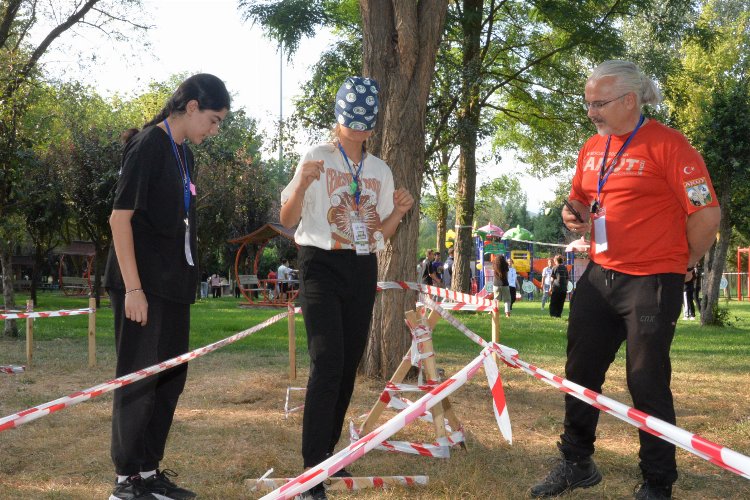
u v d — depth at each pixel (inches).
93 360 360.2
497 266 803.4
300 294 150.9
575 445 152.6
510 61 872.3
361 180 155.0
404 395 270.5
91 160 1034.7
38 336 508.7
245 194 1544.0
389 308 294.4
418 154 296.0
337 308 147.2
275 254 1715.1
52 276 1740.9
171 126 140.3
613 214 142.1
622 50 805.9
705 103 743.7
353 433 189.0
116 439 135.4
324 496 141.7
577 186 155.9
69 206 1019.9
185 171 142.3
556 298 804.6
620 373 349.4
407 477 157.6
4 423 93.4
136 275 132.5
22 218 516.7
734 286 1797.5
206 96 138.8
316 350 145.1
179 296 139.4
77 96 808.3
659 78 808.3
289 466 172.7
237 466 172.2
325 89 766.5
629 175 140.2
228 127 1417.3
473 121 781.3
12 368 334.0
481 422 227.9
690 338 555.8
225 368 350.6
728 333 615.2
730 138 674.2
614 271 141.6
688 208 135.1
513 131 967.6
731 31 1230.9
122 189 132.6
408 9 290.4
